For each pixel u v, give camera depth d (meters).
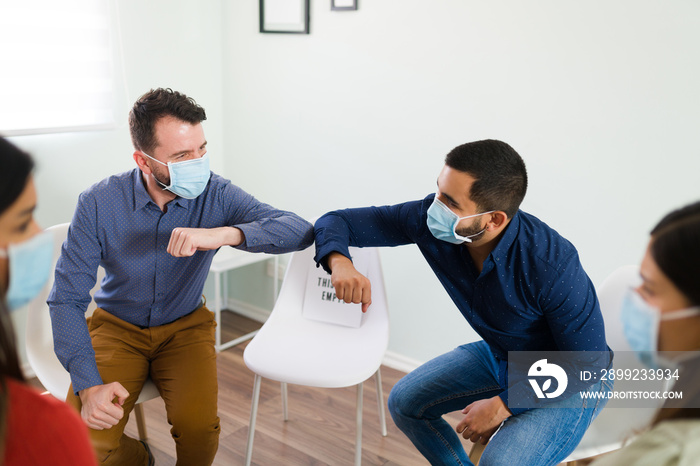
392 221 1.71
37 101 2.46
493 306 1.54
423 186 2.54
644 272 0.63
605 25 2.01
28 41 2.40
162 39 2.83
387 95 2.56
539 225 1.48
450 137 2.43
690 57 1.88
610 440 1.58
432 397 1.71
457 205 1.40
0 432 0.61
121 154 2.79
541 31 2.14
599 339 1.44
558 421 1.48
